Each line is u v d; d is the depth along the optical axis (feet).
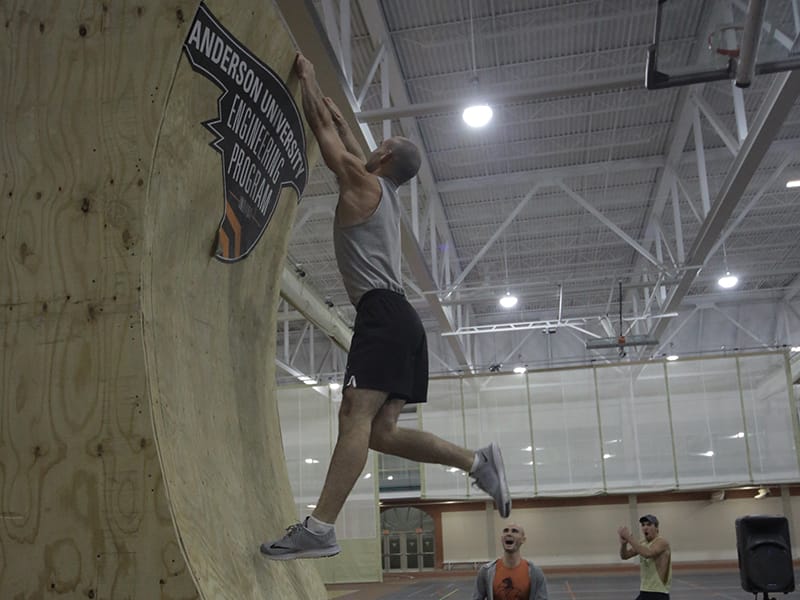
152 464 8.04
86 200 8.68
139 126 8.72
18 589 8.02
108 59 8.93
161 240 8.98
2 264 8.69
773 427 74.95
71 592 7.93
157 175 8.76
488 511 95.25
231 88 9.94
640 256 87.25
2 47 9.15
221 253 10.64
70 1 9.11
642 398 77.56
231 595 8.51
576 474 76.95
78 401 8.28
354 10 43.29
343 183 10.23
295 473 78.38
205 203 9.98
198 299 10.19
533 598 18.34
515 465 77.82
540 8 45.73
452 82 52.24
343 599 62.39
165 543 7.88
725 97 54.60
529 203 73.05
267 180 11.75
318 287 91.50
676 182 62.59
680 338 107.86
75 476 8.14
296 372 88.84
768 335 105.91
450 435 78.74
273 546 8.68
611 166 64.59
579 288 97.35
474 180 66.54
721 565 86.84
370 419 9.41
